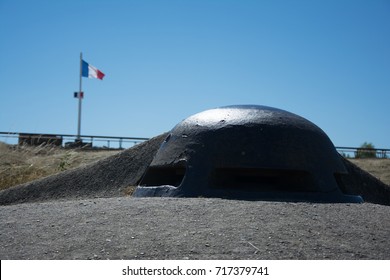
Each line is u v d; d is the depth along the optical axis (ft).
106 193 34.17
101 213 18.89
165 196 24.27
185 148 25.31
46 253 14.92
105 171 35.94
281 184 25.61
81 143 60.90
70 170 36.68
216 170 24.72
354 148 67.92
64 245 15.47
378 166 58.59
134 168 35.58
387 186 36.35
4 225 18.35
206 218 17.63
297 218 17.92
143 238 15.62
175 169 27.94
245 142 24.44
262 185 25.35
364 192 35.01
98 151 56.49
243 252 14.35
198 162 24.41
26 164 44.52
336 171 25.55
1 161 44.14
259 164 24.03
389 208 21.35
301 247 14.92
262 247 14.75
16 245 15.83
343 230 16.90
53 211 20.38
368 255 14.69
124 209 19.30
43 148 50.98
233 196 23.02
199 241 15.20
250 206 19.47
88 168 36.52
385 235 16.69
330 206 20.54
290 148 24.56
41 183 35.65
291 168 24.23
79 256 14.51
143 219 17.70
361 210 20.25
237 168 24.54
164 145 27.27
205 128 25.45
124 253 14.53
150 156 35.88
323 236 16.08
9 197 34.76
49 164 45.52
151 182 27.86
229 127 24.94
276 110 26.73
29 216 19.72
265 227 16.57
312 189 24.50
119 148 61.77
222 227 16.47
